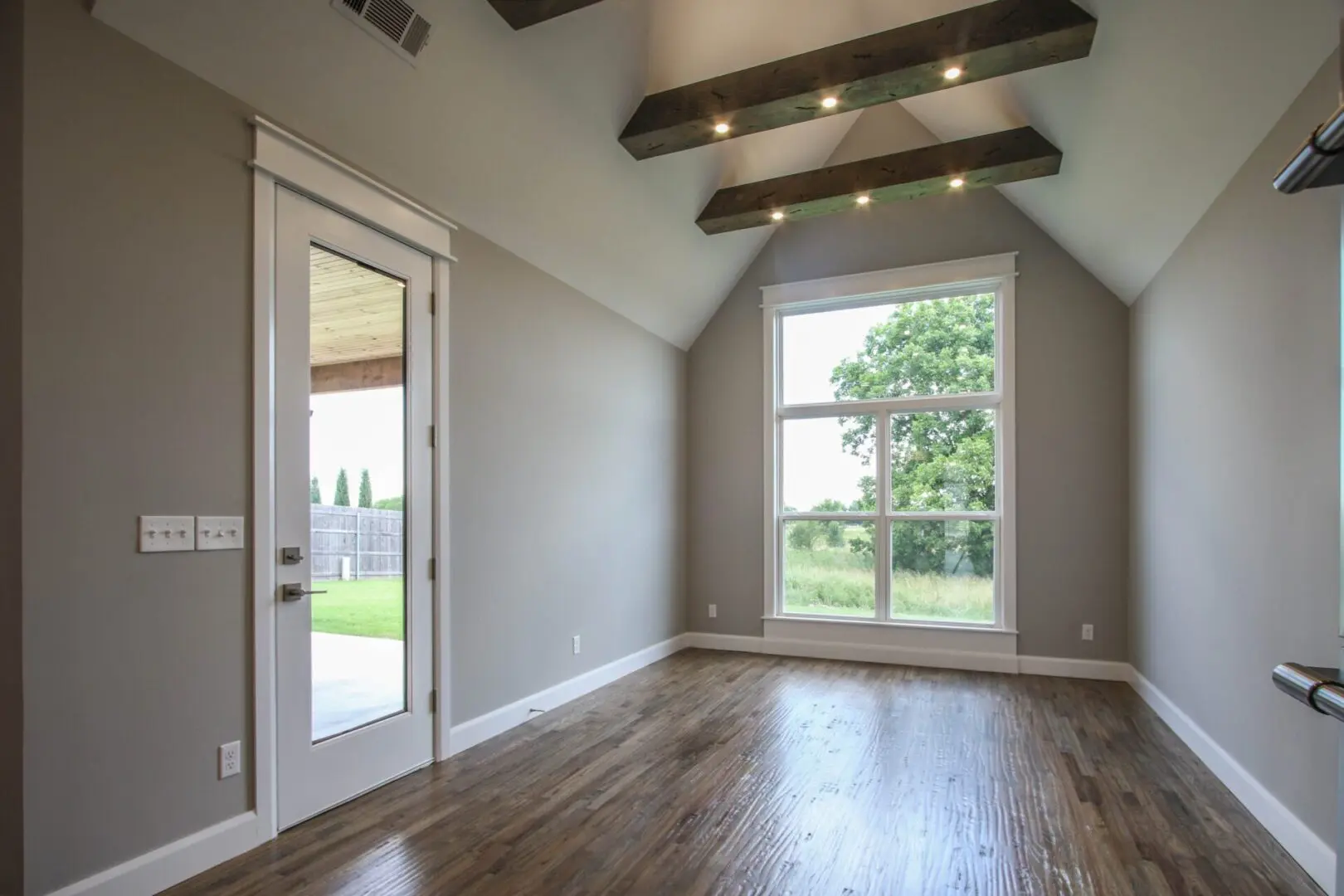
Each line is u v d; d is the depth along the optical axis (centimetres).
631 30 316
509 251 368
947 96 427
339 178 267
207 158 221
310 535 255
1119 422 470
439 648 314
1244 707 273
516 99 300
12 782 178
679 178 418
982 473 507
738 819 260
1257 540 261
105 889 192
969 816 262
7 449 179
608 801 274
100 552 193
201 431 219
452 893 210
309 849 233
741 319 569
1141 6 246
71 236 188
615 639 468
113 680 195
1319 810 216
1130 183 347
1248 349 270
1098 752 330
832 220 545
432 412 314
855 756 323
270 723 239
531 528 383
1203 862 230
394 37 247
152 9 199
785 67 320
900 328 533
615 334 475
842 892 213
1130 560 461
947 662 499
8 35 180
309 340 256
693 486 577
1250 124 255
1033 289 491
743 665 504
